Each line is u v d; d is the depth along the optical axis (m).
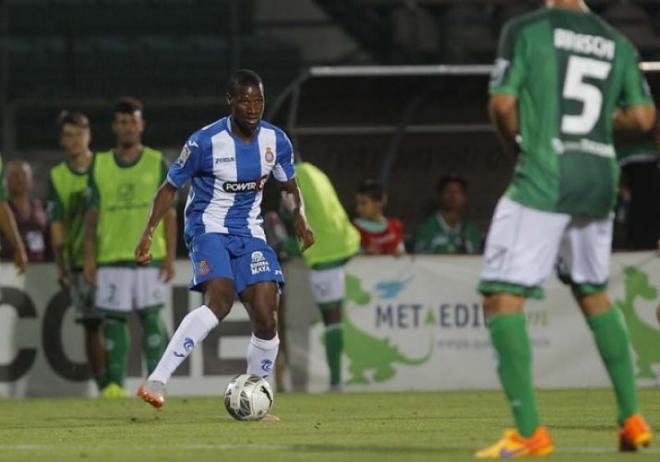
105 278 40.84
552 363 43.06
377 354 43.12
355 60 68.75
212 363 42.62
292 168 29.53
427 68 49.34
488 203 52.12
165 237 40.88
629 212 47.62
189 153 28.55
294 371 43.19
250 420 29.27
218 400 38.94
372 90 50.38
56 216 41.88
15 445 24.17
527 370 19.97
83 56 69.19
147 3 70.50
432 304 43.38
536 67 20.17
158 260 40.97
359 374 43.12
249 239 29.34
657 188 47.16
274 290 29.47
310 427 27.44
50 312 42.69
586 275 20.80
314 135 51.31
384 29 68.88
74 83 68.56
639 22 66.06
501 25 68.88
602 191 20.31
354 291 43.12
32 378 42.69
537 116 20.14
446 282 43.31
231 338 42.75
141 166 40.78
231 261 29.31
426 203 52.09
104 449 22.73
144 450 22.33
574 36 20.36
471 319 43.38
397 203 52.19
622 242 47.72
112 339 41.16
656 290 43.16
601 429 26.03
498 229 20.20
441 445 22.64
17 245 39.72
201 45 69.44
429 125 51.56
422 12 69.19
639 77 20.86
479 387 43.31
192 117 67.25
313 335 43.31
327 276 42.16
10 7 70.00
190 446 23.08
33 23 70.19
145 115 67.00
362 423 28.50
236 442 23.92
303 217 29.81
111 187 40.69
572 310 43.12
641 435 20.55
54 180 41.78
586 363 43.12
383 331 43.16
